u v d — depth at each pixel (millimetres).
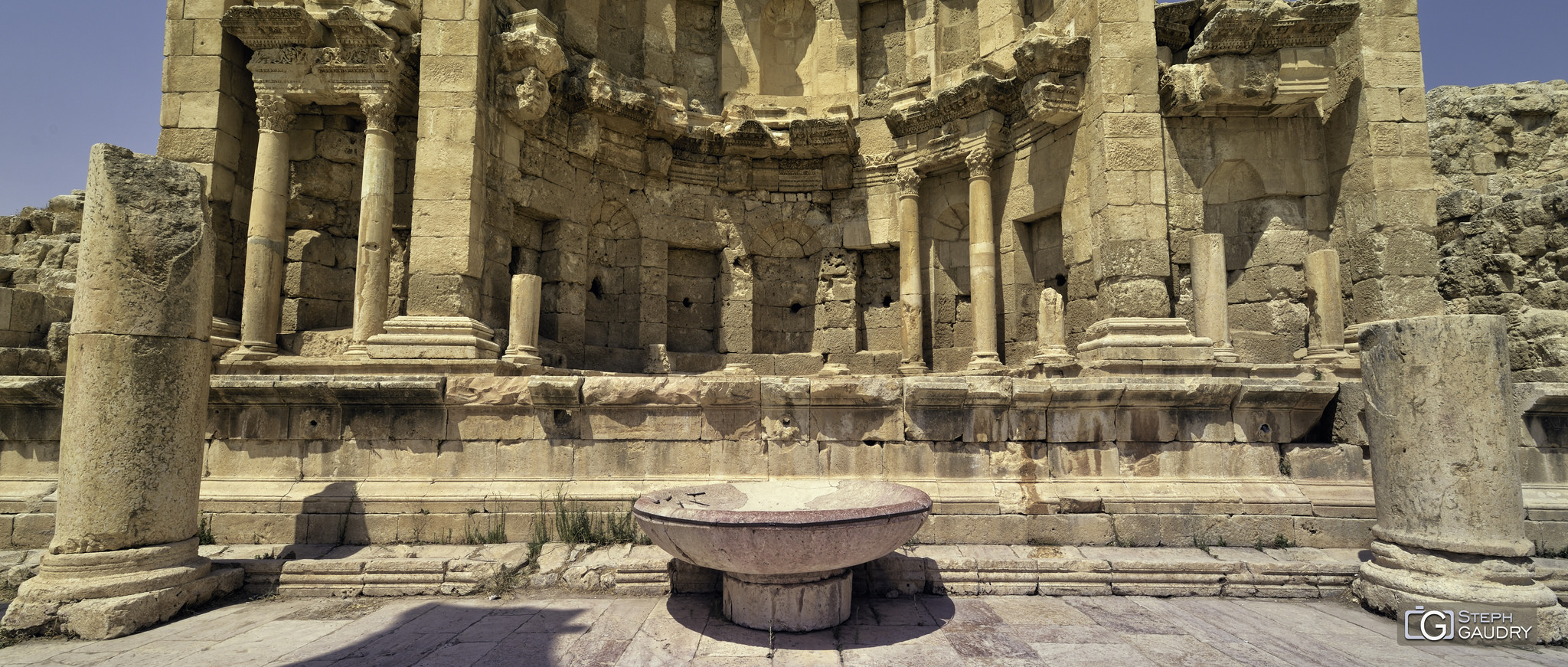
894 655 5379
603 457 8414
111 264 6441
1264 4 11023
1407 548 6449
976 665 5172
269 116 11523
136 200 6586
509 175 12312
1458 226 12938
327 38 11781
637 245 14953
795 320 16359
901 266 14820
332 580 7027
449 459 8445
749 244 16031
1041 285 13203
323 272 12484
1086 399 8328
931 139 14359
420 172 10969
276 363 10383
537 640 5695
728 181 15883
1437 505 6246
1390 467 6652
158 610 6129
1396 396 6621
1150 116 11039
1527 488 8258
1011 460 8305
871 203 15852
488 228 11734
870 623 6145
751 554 5434
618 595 6957
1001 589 7000
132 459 6383
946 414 8352
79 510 6227
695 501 6891
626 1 15484
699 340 15820
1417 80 11484
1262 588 6930
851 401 8328
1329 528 7957
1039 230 13320
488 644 5613
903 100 15469
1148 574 7062
